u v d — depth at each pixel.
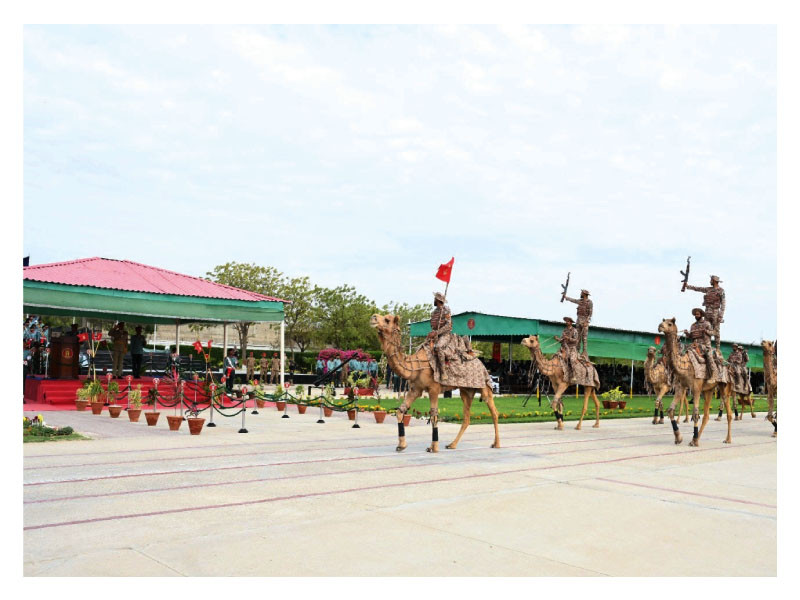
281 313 24.84
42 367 24.94
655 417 20.27
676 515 7.47
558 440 14.80
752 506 8.01
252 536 6.14
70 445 11.89
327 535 6.24
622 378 40.19
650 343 37.41
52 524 6.44
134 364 22.92
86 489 8.08
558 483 9.23
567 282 19.08
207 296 23.14
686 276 15.49
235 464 10.19
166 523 6.55
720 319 15.23
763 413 28.84
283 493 8.08
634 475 10.14
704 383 14.77
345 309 49.12
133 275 23.84
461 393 13.13
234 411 20.66
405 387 31.52
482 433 15.83
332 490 8.34
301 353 49.09
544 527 6.79
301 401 18.78
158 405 20.17
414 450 12.36
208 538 6.05
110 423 15.55
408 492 8.32
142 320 27.11
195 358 37.28
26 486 8.20
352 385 19.27
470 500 7.92
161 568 5.24
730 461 12.08
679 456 12.64
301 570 5.28
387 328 11.69
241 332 39.41
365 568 5.37
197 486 8.40
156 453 11.14
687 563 5.77
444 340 12.42
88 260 24.45
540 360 17.30
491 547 6.03
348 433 15.13
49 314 24.77
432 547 5.97
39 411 17.66
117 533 6.15
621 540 6.41
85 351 26.61
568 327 17.89
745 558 5.94
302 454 11.45
